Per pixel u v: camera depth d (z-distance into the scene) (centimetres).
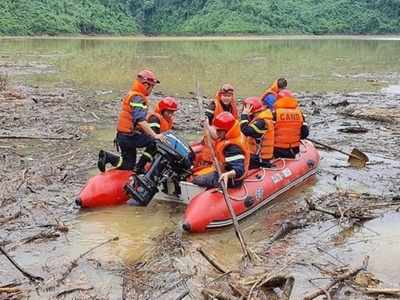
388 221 684
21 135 1134
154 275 540
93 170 895
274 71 2567
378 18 7719
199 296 499
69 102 1582
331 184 843
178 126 1253
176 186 733
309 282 524
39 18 6681
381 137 1164
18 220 678
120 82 2103
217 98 830
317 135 1184
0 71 2414
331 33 7612
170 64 2856
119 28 7688
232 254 596
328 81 2212
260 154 787
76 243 616
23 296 495
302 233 651
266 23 7619
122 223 679
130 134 760
